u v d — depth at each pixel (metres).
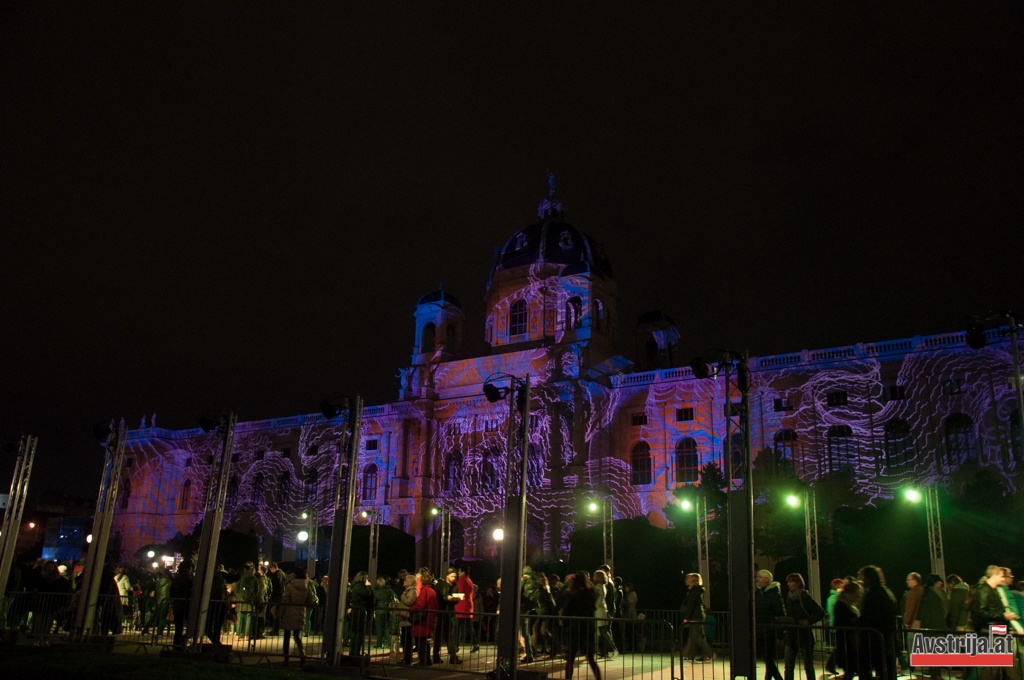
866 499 59.66
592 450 70.38
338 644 21.78
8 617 27.84
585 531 48.94
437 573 74.94
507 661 20.03
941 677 21.34
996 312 24.53
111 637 25.25
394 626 28.81
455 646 25.69
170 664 20.48
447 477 78.12
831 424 62.41
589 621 21.25
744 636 17.17
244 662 24.17
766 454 53.78
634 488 68.44
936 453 58.44
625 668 25.67
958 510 44.97
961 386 58.81
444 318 82.81
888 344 62.00
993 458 56.34
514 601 19.48
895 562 43.41
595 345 76.00
